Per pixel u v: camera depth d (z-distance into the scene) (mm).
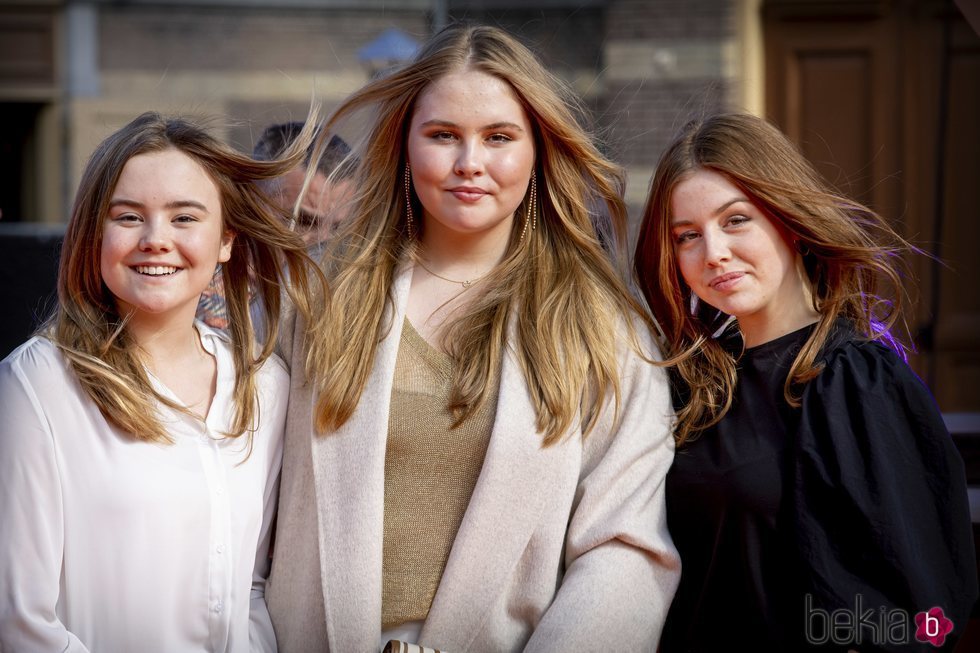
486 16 14648
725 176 3766
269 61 15336
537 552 3850
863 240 3885
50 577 3459
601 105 14172
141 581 3535
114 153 3605
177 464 3645
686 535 3896
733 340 4070
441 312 4113
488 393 3916
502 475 3818
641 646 3699
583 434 3959
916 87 11859
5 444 3486
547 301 4027
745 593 3729
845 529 3521
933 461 3525
